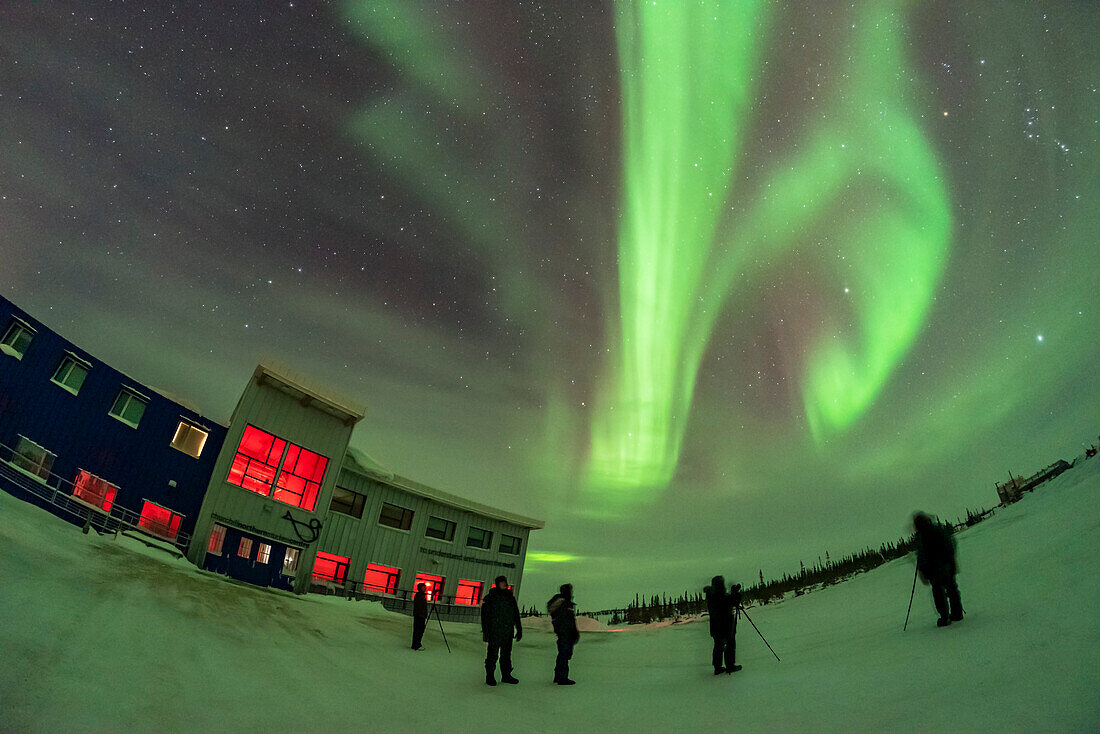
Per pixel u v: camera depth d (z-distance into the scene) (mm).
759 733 4609
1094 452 22719
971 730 3711
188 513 21719
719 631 8625
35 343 18438
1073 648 4809
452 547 31359
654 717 5805
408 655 11266
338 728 4578
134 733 3504
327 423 25797
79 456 19297
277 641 9023
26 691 3654
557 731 5312
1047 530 12992
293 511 24047
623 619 34094
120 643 5633
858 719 4551
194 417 22734
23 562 7805
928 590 13984
